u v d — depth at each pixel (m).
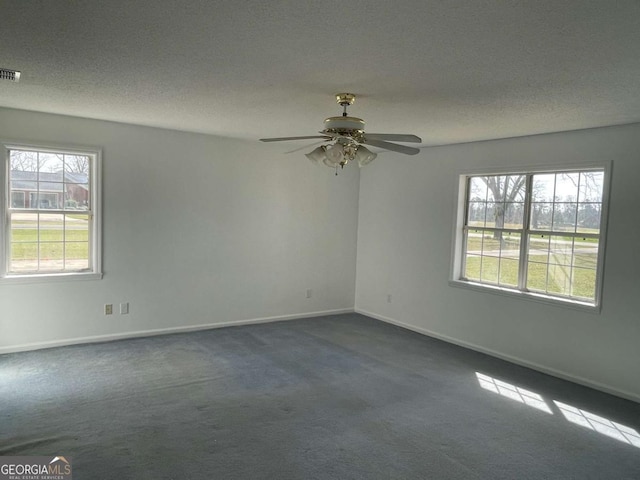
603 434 3.42
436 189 5.87
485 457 3.04
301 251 6.59
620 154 4.16
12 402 3.60
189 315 5.76
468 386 4.29
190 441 3.10
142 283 5.39
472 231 5.58
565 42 2.32
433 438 3.27
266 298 6.35
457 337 5.64
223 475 2.72
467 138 5.18
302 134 5.46
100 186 5.02
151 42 2.52
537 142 4.79
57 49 2.66
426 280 6.02
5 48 2.66
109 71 3.08
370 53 2.58
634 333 4.09
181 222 5.59
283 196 6.36
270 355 4.96
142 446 3.01
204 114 4.41
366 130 4.82
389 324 6.48
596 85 3.02
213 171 5.77
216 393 3.92
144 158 5.28
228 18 2.17
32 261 4.83
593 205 4.45
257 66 2.87
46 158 4.84
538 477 2.83
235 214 5.98
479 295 5.38
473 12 2.01
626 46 2.34
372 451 3.06
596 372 4.34
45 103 4.17
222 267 5.94
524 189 5.02
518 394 4.13
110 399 3.72
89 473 2.69
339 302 7.04
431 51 2.52
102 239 5.10
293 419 3.48
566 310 4.56
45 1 2.03
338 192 6.86
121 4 2.05
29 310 4.78
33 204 4.80
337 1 1.95
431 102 3.60
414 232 6.19
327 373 4.49
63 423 3.29
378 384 4.25
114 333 5.27
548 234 4.80
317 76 3.04
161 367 4.48
